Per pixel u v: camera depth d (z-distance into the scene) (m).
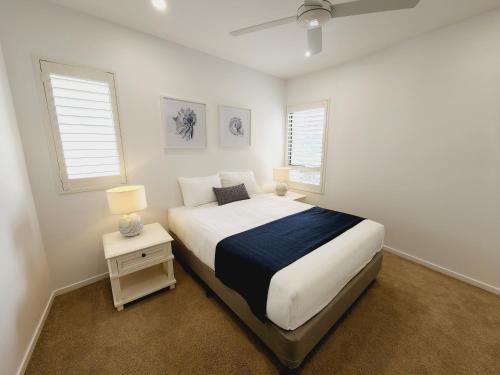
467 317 1.76
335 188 3.34
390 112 2.60
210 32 2.27
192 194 2.70
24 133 1.76
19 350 1.33
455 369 1.35
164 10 1.90
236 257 1.56
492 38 1.88
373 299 1.96
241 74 3.18
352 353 1.45
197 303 1.92
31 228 1.72
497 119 1.92
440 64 2.18
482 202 2.06
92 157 2.09
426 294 2.03
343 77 3.04
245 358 1.42
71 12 1.87
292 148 3.93
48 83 1.82
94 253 2.20
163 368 1.36
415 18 1.99
